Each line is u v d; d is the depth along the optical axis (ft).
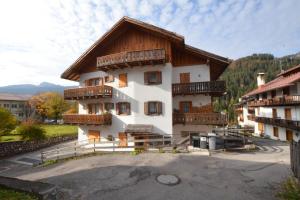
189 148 56.75
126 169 38.09
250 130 152.66
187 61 72.43
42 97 223.92
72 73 88.43
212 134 62.34
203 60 70.90
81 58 79.30
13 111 248.11
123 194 28.32
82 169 40.04
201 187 30.17
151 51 65.41
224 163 41.42
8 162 69.56
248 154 50.90
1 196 23.24
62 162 51.06
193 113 66.69
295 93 94.43
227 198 26.78
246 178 33.04
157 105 68.39
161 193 28.50
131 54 66.95
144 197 27.40
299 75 87.66
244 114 192.34
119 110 74.18
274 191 28.02
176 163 41.37
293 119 99.45
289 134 103.14
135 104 71.36
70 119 82.07
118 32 74.84
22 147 85.71
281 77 127.85
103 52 78.79
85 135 83.20
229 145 58.29
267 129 127.85
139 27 72.02
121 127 73.26
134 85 71.97
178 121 68.23
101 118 71.92
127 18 68.85
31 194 24.86
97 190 29.63
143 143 69.00
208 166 39.37
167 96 68.13
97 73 81.76
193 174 35.19
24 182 27.76
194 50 68.08
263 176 33.68
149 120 69.36
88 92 74.84
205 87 66.64
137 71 71.92
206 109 69.72
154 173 35.73
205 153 50.19
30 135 88.43
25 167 59.11
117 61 68.69
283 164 40.42
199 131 69.62
